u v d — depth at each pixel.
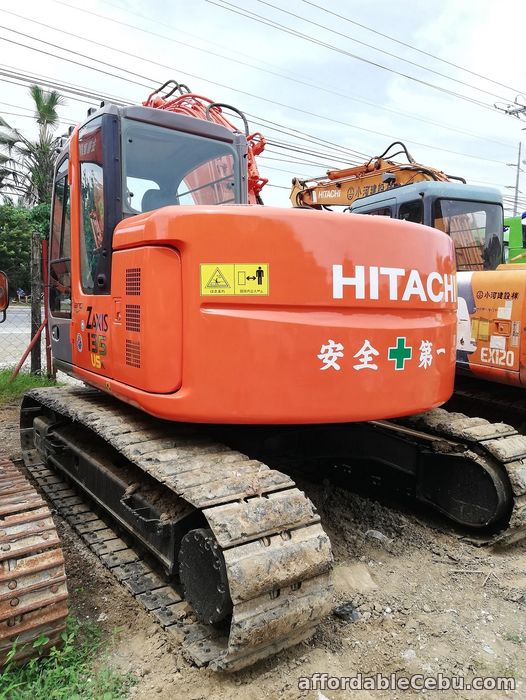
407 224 3.12
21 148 26.55
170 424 3.35
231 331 2.74
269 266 2.76
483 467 3.66
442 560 3.58
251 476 2.71
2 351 11.11
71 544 3.69
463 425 3.92
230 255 2.73
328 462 4.60
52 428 4.59
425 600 3.14
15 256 28.66
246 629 2.30
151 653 2.66
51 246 4.55
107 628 2.85
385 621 2.93
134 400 3.03
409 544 3.77
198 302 2.73
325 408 2.89
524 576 3.42
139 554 3.41
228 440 3.39
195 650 2.56
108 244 3.29
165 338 2.79
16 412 6.83
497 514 3.63
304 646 2.72
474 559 3.60
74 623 2.77
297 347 2.81
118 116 3.34
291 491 2.68
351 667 2.60
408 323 3.12
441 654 2.70
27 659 2.46
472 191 6.24
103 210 3.32
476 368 4.74
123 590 3.18
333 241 2.85
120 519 3.40
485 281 4.65
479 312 4.70
